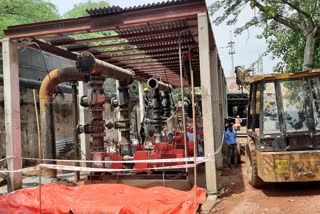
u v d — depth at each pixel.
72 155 15.30
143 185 9.30
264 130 8.30
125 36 10.55
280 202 7.60
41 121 11.20
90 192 8.02
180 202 7.26
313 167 7.87
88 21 9.30
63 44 11.09
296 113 8.26
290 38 15.93
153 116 11.61
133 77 10.91
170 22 9.37
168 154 9.50
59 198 7.70
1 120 12.03
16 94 9.90
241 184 9.71
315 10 13.95
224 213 7.04
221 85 15.55
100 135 9.58
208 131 8.39
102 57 13.20
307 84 8.35
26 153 13.45
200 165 11.67
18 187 9.62
